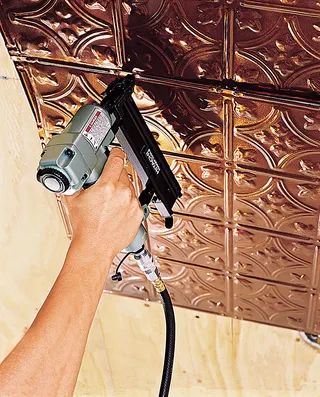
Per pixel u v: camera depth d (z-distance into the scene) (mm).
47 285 1788
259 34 1071
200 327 1946
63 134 1063
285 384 1868
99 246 1060
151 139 1226
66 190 1064
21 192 1566
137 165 1227
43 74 1268
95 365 1923
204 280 1806
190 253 1701
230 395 1879
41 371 940
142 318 1960
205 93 1209
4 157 1456
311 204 1396
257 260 1648
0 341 1688
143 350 1932
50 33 1175
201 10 1062
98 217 1071
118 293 1968
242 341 1921
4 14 1156
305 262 1591
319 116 1186
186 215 1554
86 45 1180
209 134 1297
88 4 1105
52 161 1040
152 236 1673
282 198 1407
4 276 1622
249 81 1158
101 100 1195
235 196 1443
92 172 1091
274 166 1325
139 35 1136
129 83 1174
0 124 1398
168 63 1169
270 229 1514
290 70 1116
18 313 1712
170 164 1412
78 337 987
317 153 1265
